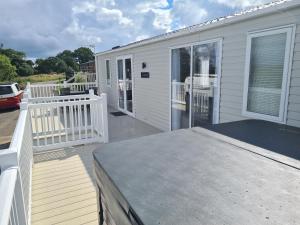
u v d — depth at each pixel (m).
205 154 1.82
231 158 1.73
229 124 2.82
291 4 2.84
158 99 6.44
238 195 1.24
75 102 5.00
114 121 7.63
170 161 1.71
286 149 1.89
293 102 3.09
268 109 3.43
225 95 4.15
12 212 1.42
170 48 5.61
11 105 11.12
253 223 1.03
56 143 4.92
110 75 10.34
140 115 7.69
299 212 1.09
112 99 10.42
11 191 1.33
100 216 1.92
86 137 5.18
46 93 11.38
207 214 1.10
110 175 1.55
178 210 1.14
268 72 3.38
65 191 3.21
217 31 4.17
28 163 3.31
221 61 4.15
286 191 1.27
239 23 3.73
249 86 3.68
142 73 7.20
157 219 1.09
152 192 1.32
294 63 3.04
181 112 5.48
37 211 2.77
